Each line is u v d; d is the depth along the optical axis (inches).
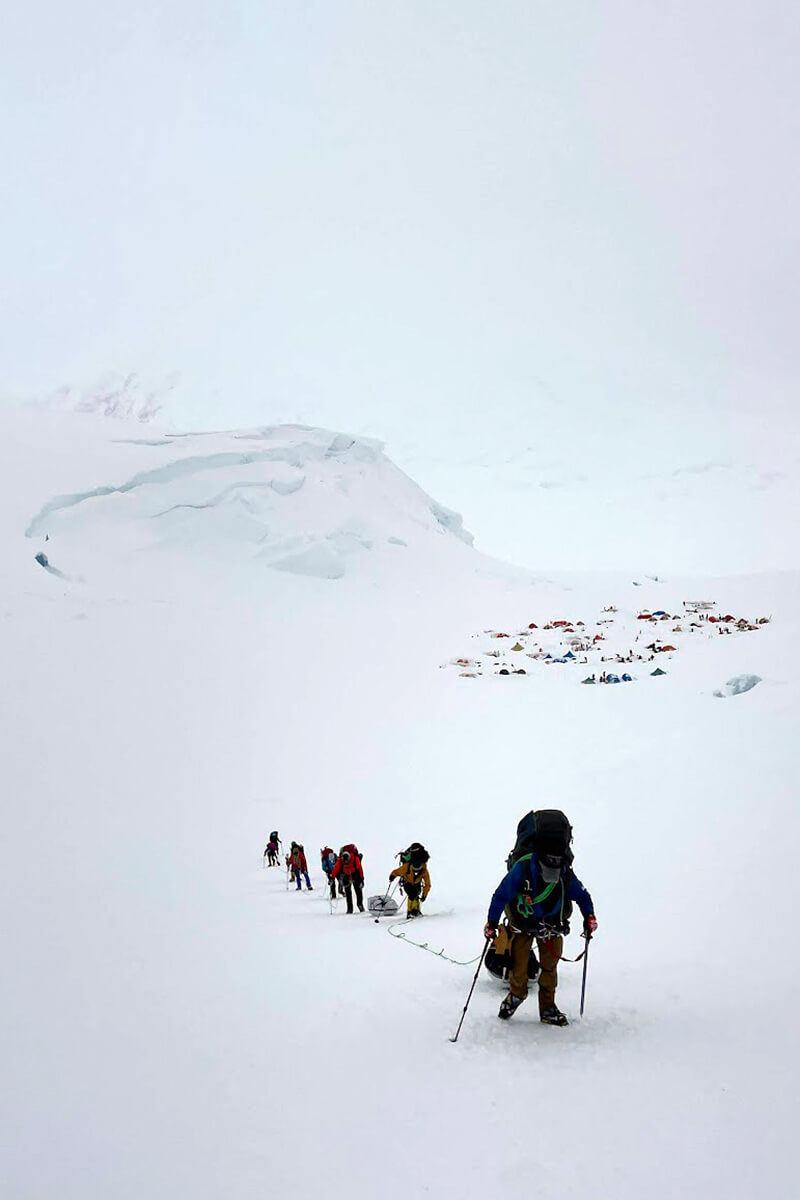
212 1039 233.5
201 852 631.8
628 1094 173.0
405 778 806.5
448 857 536.7
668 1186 138.9
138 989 294.2
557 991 247.1
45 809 724.0
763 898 305.4
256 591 1775.3
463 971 286.7
